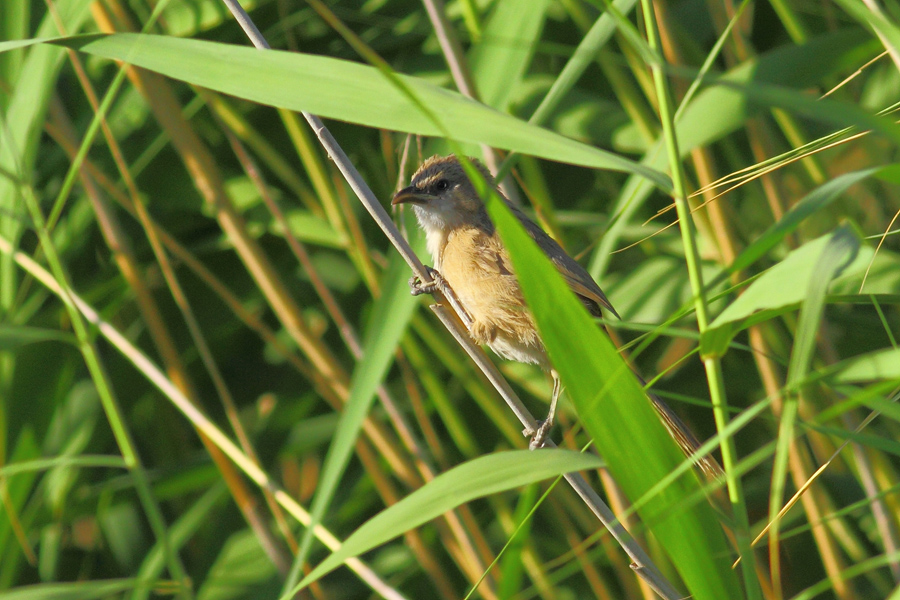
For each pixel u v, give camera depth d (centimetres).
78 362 985
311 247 1063
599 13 807
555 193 1019
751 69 446
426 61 922
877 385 338
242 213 966
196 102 888
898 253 766
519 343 786
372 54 307
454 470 394
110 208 841
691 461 328
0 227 684
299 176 997
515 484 374
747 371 912
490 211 345
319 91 404
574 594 898
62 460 620
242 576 919
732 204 863
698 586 411
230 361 1093
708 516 403
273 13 959
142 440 1044
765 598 697
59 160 934
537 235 787
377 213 568
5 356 867
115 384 992
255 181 812
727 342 388
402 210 763
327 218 891
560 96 462
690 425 942
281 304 795
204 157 793
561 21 953
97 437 968
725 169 945
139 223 1028
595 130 839
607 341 366
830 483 783
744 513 402
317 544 935
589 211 1002
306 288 1050
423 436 1003
